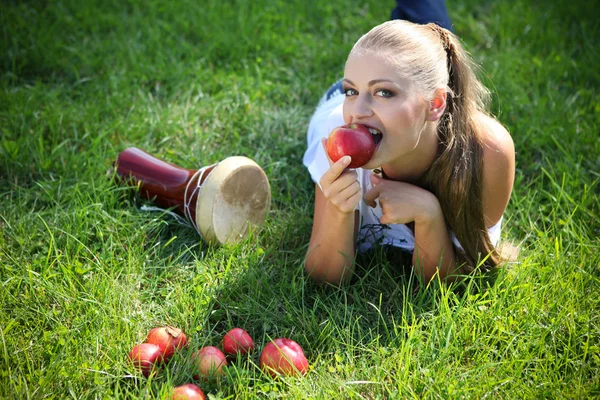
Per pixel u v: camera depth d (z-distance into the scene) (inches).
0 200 129.7
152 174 127.1
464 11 203.6
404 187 102.1
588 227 123.2
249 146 150.0
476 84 102.9
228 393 90.6
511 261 113.2
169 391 87.4
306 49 184.5
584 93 165.3
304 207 132.4
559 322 101.0
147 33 185.3
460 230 105.6
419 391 91.3
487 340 99.0
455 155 99.8
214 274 112.0
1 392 88.7
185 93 163.0
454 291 109.9
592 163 140.6
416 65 89.7
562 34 191.6
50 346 96.4
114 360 94.8
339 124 112.0
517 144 147.7
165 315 105.2
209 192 115.9
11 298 104.7
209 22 191.2
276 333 102.6
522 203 131.7
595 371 93.8
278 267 115.3
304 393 89.2
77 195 127.8
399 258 117.7
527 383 92.6
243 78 169.6
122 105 156.8
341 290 110.7
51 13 192.2
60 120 147.6
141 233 120.7
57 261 111.7
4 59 171.2
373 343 100.4
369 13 199.3
